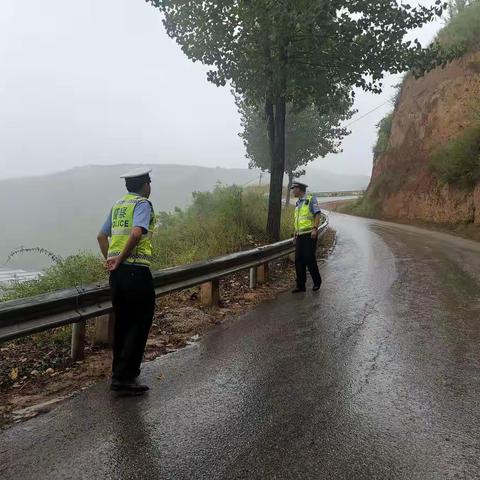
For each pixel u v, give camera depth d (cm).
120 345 427
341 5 1138
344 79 1277
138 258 421
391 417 354
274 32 1062
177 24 1233
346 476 276
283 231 1471
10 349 550
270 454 303
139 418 362
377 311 686
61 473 287
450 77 2883
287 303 763
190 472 284
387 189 3219
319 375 443
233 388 418
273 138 1316
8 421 365
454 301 738
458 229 2125
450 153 2347
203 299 749
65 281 729
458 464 289
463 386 412
